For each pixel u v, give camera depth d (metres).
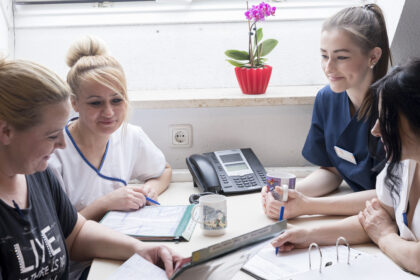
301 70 2.10
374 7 1.46
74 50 1.48
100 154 1.53
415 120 0.99
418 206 1.15
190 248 1.18
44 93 0.91
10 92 0.89
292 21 2.07
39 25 2.06
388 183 1.22
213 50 2.08
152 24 2.07
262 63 1.91
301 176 1.84
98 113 1.42
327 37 1.45
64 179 1.47
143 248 1.13
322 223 1.34
